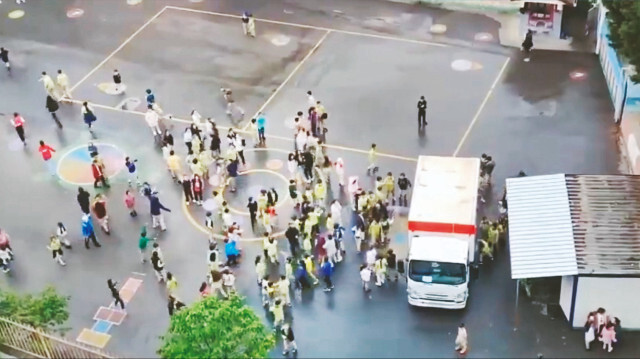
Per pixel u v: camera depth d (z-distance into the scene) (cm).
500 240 3769
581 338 3372
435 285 3450
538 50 5112
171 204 4162
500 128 4519
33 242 4009
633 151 4153
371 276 3688
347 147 4444
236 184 4244
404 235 3894
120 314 3609
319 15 5591
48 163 4481
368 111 4700
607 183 3622
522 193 3647
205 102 4859
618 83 4459
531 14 5156
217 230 3997
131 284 3753
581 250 3350
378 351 3384
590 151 4322
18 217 4159
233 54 5269
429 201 3647
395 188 4141
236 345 2794
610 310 3341
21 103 4959
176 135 4616
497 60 5056
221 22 5597
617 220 3456
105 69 5219
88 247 3959
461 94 4791
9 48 5459
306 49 5266
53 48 5447
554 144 4384
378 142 4466
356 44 5281
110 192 4259
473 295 3588
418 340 3416
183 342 2803
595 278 3259
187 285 3728
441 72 4981
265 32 5453
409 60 5103
